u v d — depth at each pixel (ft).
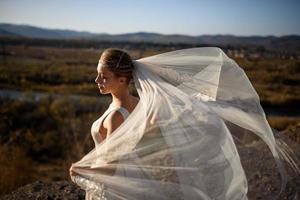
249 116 9.41
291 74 154.61
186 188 8.29
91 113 58.03
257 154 10.80
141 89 8.94
